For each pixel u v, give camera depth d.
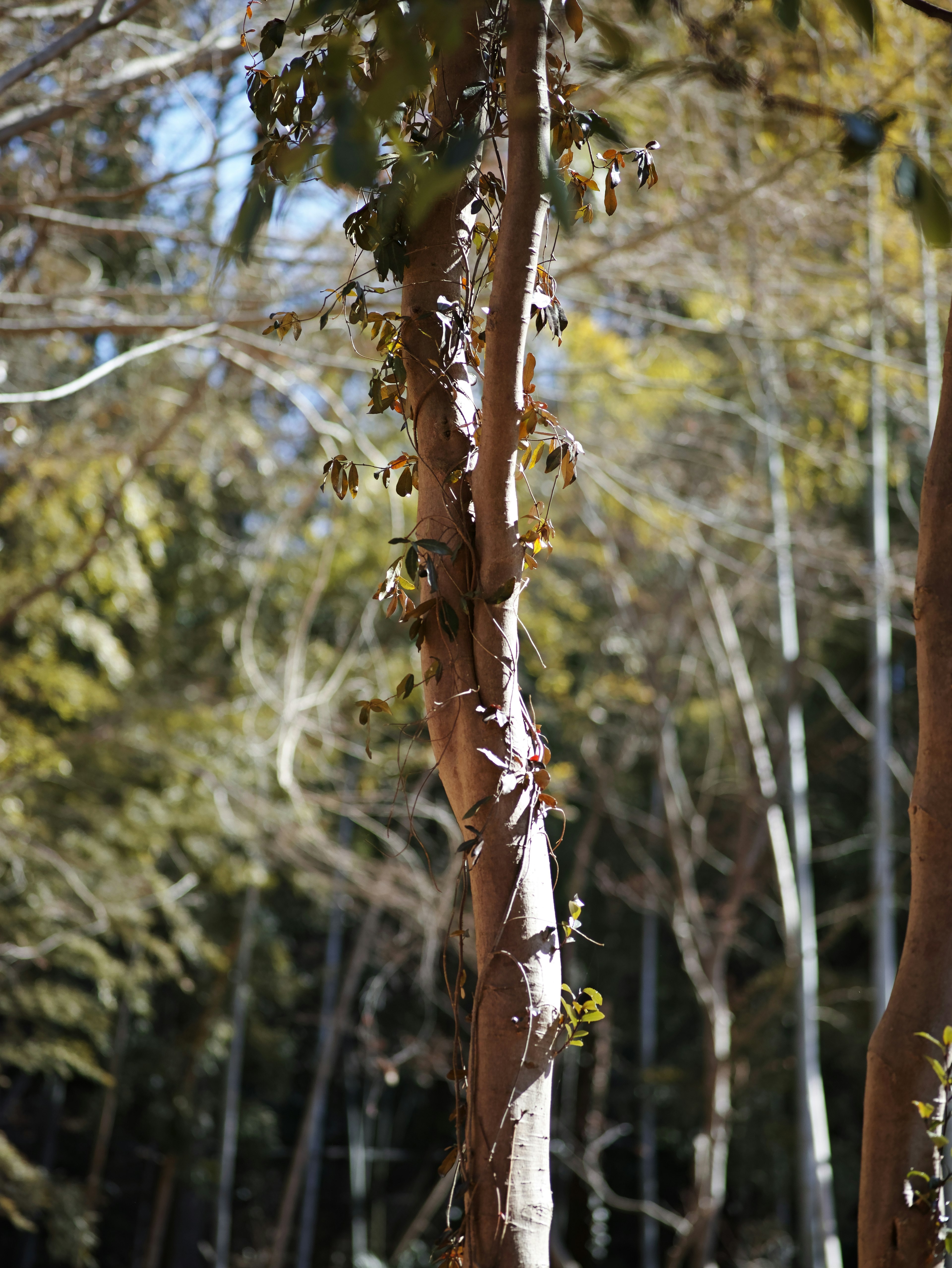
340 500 2.27
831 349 8.40
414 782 13.22
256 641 11.84
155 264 8.02
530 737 1.97
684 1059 15.24
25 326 5.89
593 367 8.35
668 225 6.16
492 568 1.95
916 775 1.87
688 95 6.48
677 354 10.66
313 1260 16.69
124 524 9.15
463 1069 1.95
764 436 10.74
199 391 7.40
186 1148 14.07
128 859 10.59
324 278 6.74
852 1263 14.80
